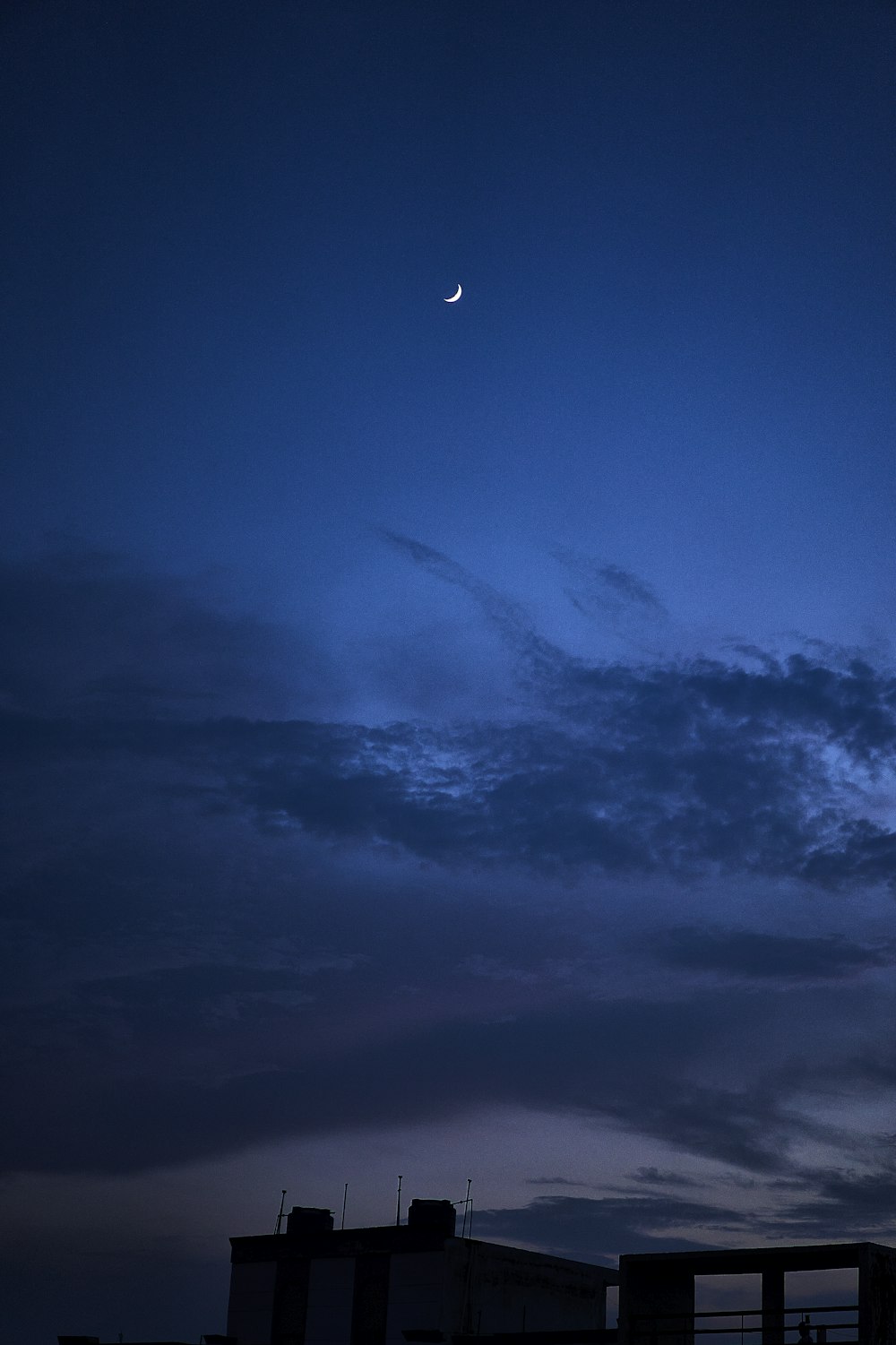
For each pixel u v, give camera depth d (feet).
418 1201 191.83
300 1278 192.85
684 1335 129.29
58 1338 201.57
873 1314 115.65
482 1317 181.68
